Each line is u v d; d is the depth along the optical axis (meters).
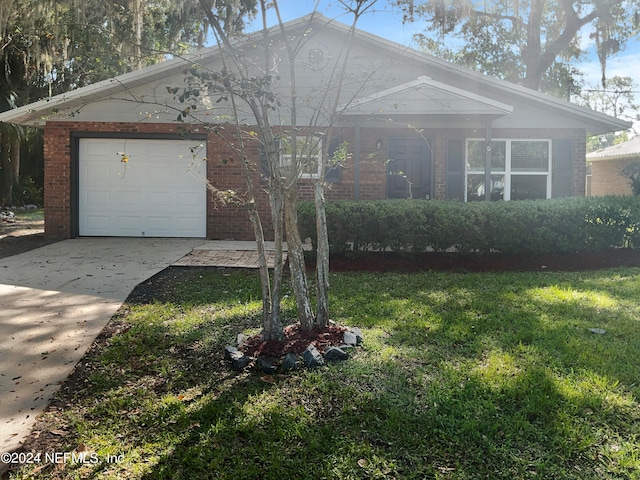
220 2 5.45
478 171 11.43
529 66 19.38
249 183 4.37
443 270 8.44
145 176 11.50
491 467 2.71
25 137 19.03
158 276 7.60
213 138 11.19
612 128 11.40
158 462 2.79
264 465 2.74
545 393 3.48
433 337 4.71
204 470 2.70
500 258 9.15
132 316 5.49
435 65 10.85
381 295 6.46
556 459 2.77
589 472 2.66
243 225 11.45
